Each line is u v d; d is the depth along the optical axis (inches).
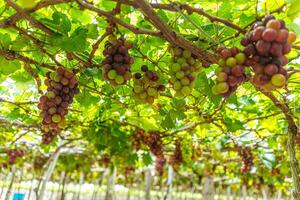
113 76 38.9
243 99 63.3
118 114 78.7
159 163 133.4
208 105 68.7
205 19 44.3
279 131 83.0
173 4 36.8
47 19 40.3
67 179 205.9
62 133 106.0
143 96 43.4
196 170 158.2
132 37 46.8
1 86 71.9
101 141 85.7
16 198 170.1
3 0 38.6
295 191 57.6
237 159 132.3
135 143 89.2
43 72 50.3
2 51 43.8
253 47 30.8
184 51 38.5
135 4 35.4
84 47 40.9
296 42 39.7
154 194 236.5
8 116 76.6
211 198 166.4
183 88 39.0
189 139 94.3
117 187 243.0
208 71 49.9
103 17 41.2
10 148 132.6
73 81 42.6
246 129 82.8
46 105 42.3
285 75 30.0
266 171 123.7
